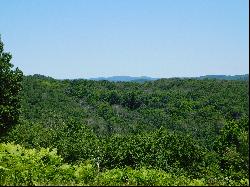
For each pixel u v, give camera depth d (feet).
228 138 120.57
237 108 333.83
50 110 387.55
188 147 157.69
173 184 79.00
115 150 163.02
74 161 182.60
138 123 383.86
